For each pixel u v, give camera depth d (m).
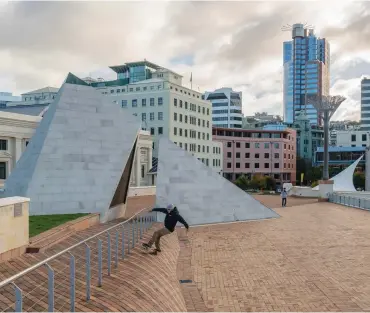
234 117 130.00
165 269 12.52
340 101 42.84
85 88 22.50
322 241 18.36
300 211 32.22
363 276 12.21
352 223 24.70
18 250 12.34
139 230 17.95
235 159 102.81
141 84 85.06
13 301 7.79
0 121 48.72
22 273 5.72
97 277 10.10
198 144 88.75
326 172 43.66
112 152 21.91
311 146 123.25
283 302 9.96
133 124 22.70
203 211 24.39
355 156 107.00
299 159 114.81
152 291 9.85
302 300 10.06
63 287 9.02
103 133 22.12
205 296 10.59
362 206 34.38
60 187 20.72
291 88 196.50
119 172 21.61
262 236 20.00
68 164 21.12
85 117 22.06
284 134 107.31
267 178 83.44
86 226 18.48
